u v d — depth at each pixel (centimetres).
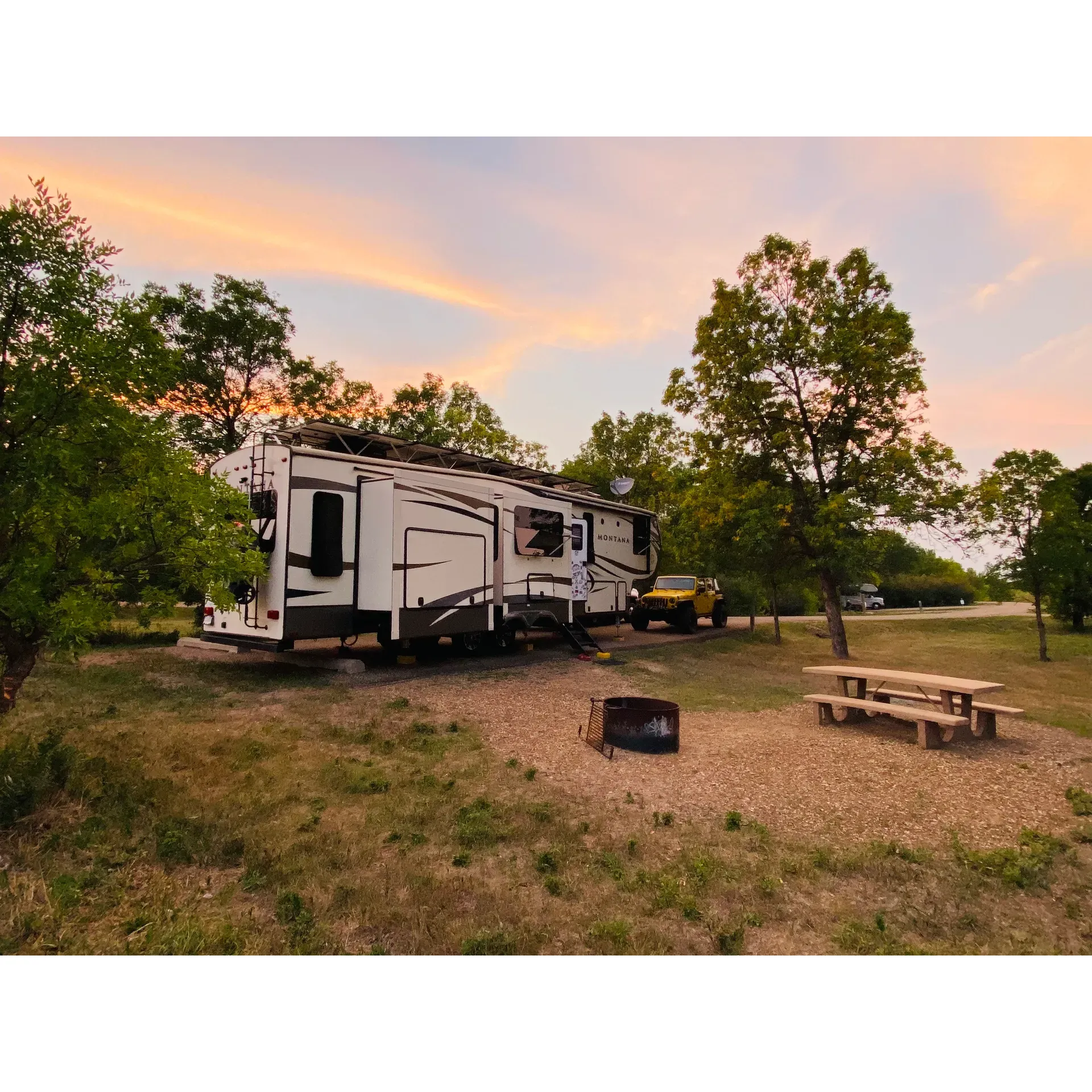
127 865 352
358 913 311
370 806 463
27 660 445
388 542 952
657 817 445
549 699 849
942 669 1277
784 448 1487
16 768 439
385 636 992
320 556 931
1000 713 665
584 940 298
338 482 959
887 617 2886
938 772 559
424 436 1834
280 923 303
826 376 1434
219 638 973
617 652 1343
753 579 1675
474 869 366
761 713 805
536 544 1234
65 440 418
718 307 1504
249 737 629
